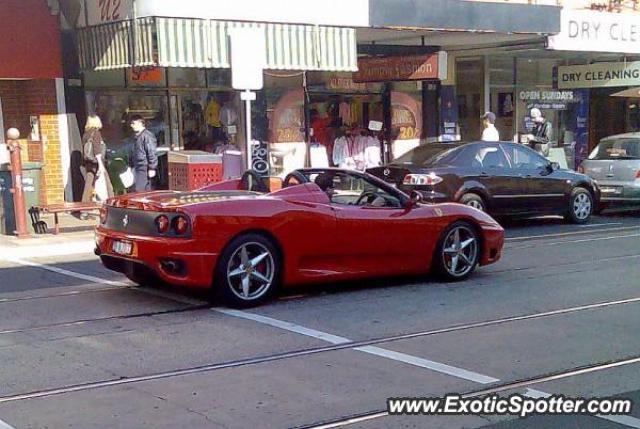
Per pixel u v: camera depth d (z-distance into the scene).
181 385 5.99
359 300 8.85
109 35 14.12
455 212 9.87
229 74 17.08
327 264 8.95
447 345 7.06
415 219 9.50
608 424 5.26
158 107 16.42
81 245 12.27
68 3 14.92
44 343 7.11
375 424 5.24
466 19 16.17
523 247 12.81
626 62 20.73
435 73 17.16
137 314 8.15
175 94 16.55
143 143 14.52
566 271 10.63
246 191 9.34
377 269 9.34
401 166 14.05
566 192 15.62
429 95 20.27
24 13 14.55
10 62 14.48
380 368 6.40
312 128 18.50
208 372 6.30
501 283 9.84
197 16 13.45
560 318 8.05
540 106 22.48
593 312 8.31
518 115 22.08
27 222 12.91
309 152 18.22
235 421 5.28
